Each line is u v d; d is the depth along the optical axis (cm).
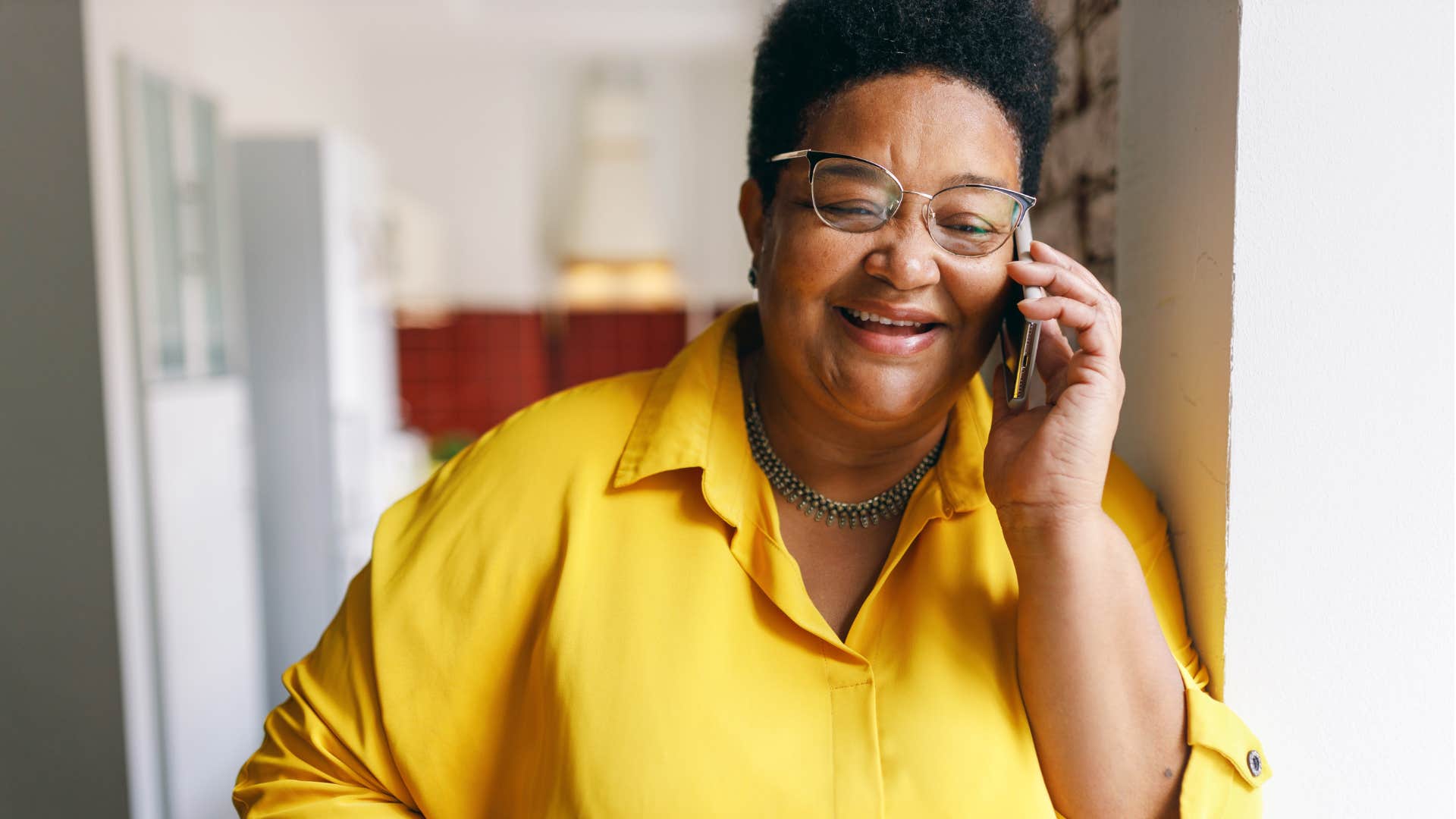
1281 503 94
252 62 421
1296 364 93
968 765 85
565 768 84
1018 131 89
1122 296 120
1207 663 98
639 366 629
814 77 88
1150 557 102
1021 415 91
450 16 518
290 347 340
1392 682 96
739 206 102
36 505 243
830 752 85
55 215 238
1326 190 92
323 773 92
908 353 87
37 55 236
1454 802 96
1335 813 97
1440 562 94
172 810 261
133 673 249
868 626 91
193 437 276
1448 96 91
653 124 617
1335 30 91
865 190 84
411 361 608
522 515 95
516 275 614
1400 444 94
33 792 246
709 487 91
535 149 610
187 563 271
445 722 92
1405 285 93
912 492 98
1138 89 114
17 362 241
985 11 85
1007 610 92
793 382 93
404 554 97
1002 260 88
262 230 338
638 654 86
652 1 507
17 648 245
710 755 83
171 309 269
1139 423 115
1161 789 88
